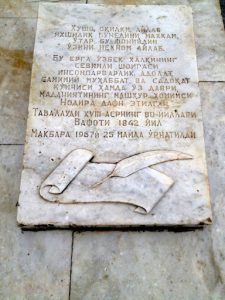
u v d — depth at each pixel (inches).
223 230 81.4
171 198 78.7
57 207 77.7
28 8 113.3
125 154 82.8
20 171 87.7
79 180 79.4
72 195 78.3
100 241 79.9
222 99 96.3
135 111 87.4
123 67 92.8
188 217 77.3
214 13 111.0
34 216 77.1
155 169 81.1
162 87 90.4
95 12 101.3
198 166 81.8
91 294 75.0
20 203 78.0
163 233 80.8
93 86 90.0
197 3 113.7
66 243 79.7
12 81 99.3
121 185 79.2
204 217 77.5
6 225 81.7
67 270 77.2
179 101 88.7
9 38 106.7
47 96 88.4
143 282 76.1
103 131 85.2
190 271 77.3
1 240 80.2
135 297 74.7
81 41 96.5
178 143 84.1
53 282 76.2
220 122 93.4
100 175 80.0
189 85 90.7
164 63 93.4
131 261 78.0
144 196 78.2
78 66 92.6
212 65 101.1
